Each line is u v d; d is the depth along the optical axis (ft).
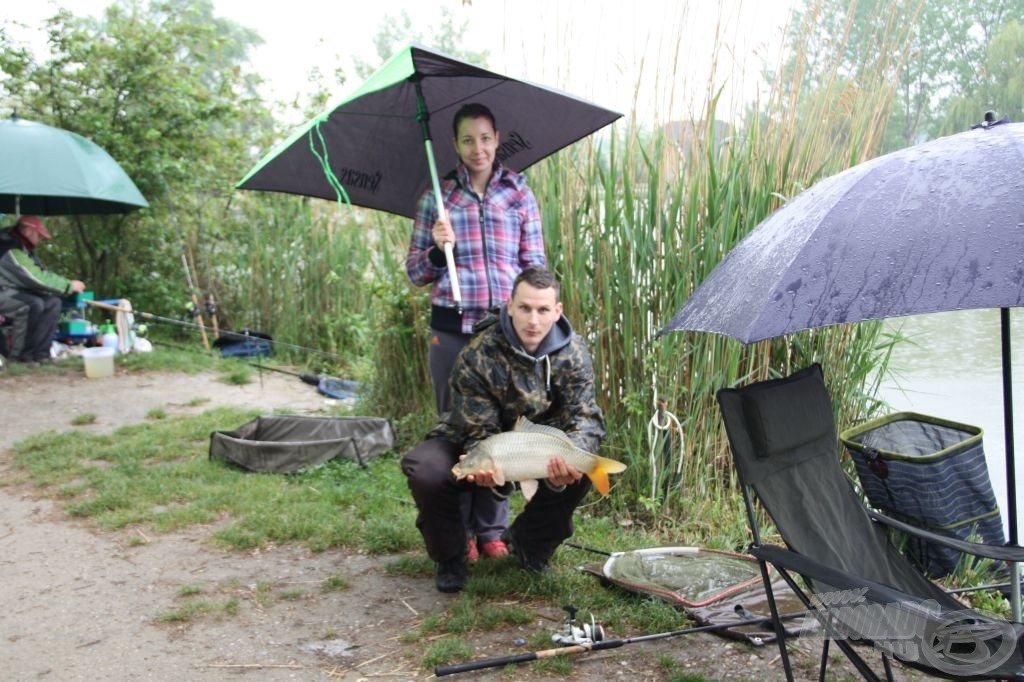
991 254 6.86
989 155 7.56
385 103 12.91
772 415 9.06
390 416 20.27
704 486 14.92
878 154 15.38
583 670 10.00
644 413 15.06
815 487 9.29
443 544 11.62
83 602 12.05
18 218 27.63
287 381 27.20
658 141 14.97
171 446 19.20
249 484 16.51
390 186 13.89
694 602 11.15
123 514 15.17
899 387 17.38
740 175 14.88
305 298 30.81
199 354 30.19
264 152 35.06
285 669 10.23
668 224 14.78
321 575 12.80
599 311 15.51
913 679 9.68
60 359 28.45
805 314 7.33
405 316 19.70
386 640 10.85
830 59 15.11
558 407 11.44
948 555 12.22
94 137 31.81
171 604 11.95
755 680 9.67
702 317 8.48
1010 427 9.00
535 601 11.69
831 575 7.67
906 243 7.25
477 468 10.24
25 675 10.16
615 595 11.77
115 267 34.19
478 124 12.05
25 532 14.71
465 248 12.62
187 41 34.12
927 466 11.74
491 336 11.07
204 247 34.42
